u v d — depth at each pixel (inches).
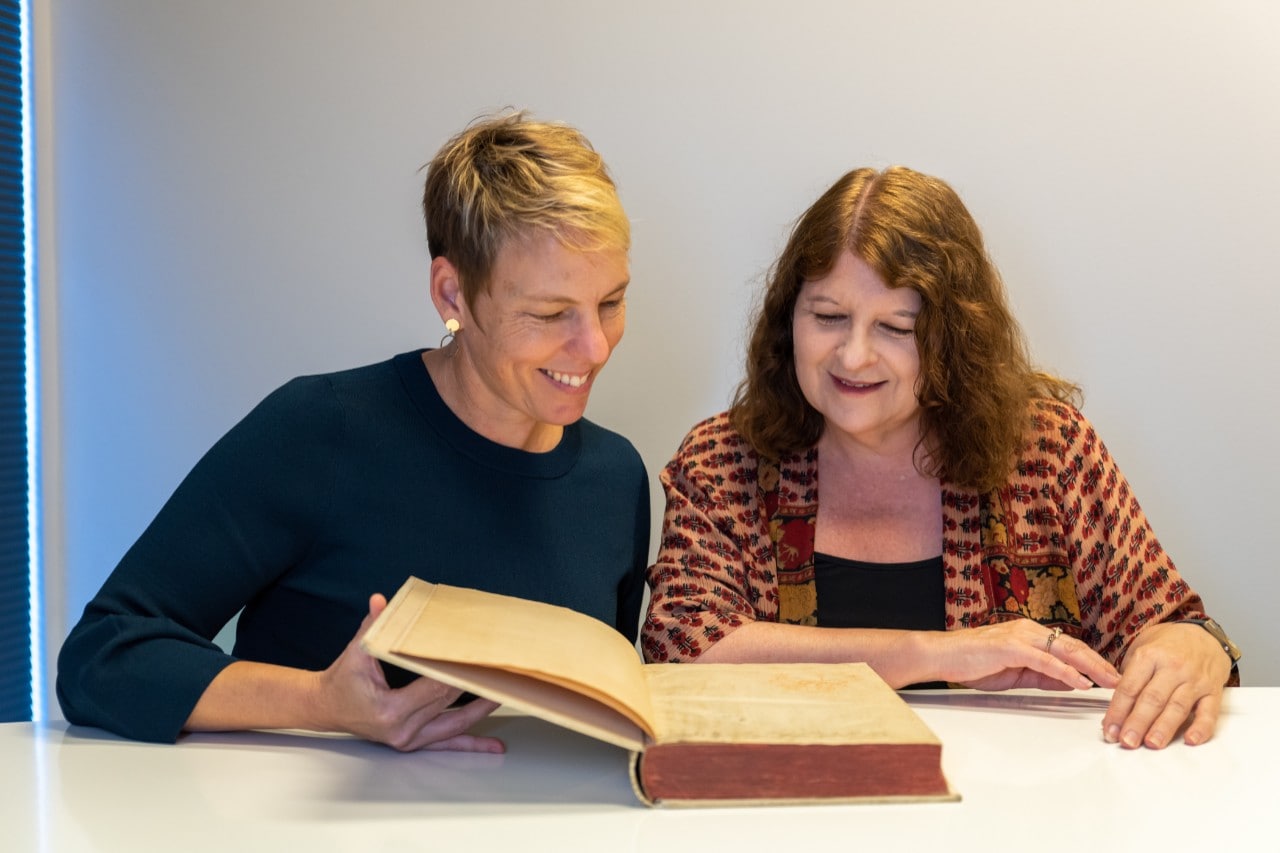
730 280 80.0
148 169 85.7
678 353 81.3
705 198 79.7
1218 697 44.6
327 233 83.7
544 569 53.7
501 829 33.0
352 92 82.2
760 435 61.9
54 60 86.5
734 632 55.0
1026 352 68.6
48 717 92.4
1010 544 59.7
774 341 61.2
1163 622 56.2
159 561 48.6
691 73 78.7
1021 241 77.3
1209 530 77.8
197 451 87.4
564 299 46.3
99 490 89.4
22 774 38.1
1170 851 31.5
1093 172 76.1
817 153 78.3
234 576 49.9
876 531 61.6
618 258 47.1
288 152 83.6
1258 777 37.8
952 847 31.5
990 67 76.2
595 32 79.3
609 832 32.7
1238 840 32.3
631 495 58.3
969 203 77.4
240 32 83.3
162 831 33.0
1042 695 49.3
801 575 60.7
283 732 43.3
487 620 38.7
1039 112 76.1
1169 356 76.9
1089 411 77.9
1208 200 75.4
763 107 78.4
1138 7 74.6
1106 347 77.4
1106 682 47.4
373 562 51.9
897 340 56.7
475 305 48.2
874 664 51.4
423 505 52.3
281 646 52.9
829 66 77.6
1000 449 58.3
